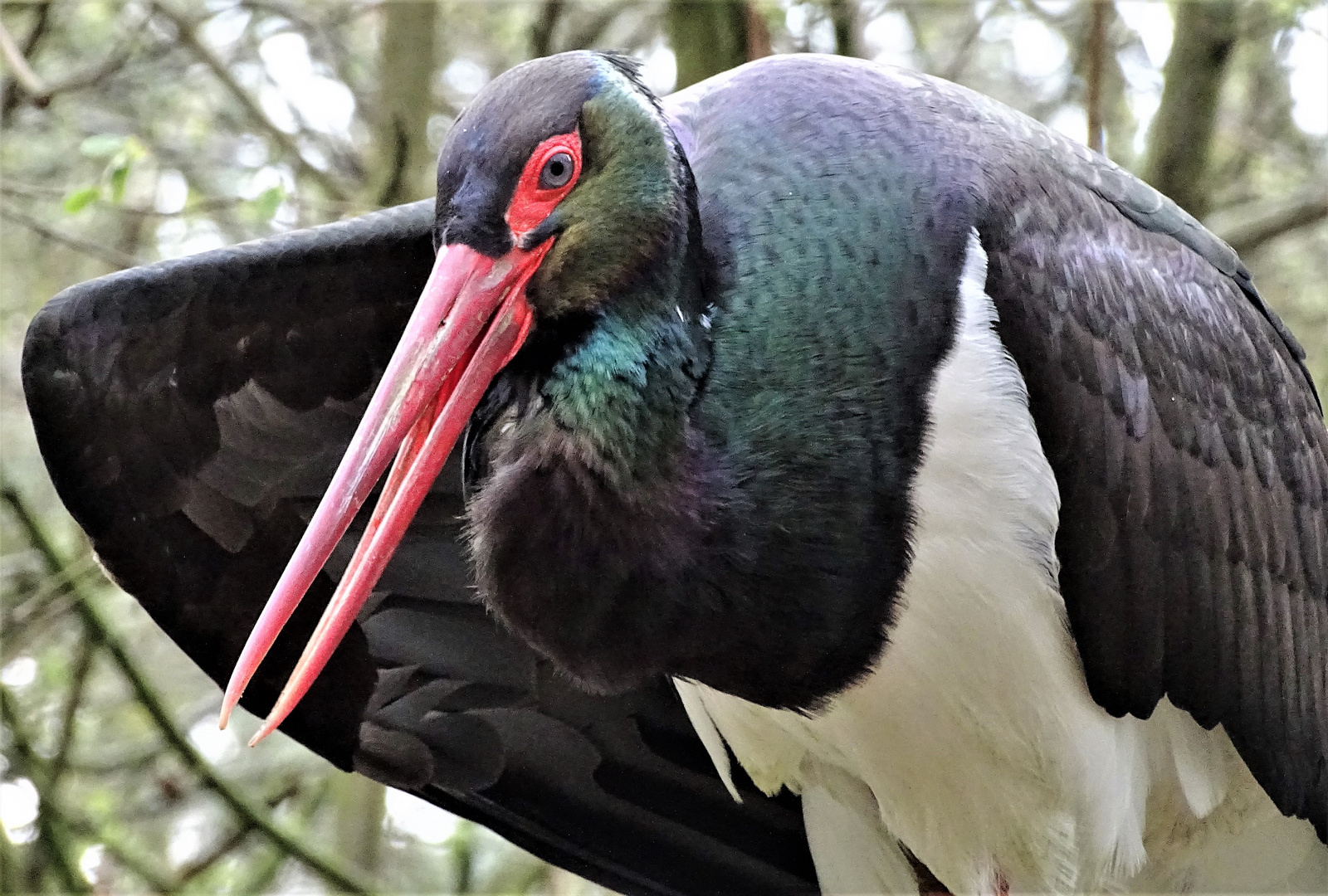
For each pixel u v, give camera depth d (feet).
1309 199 45.24
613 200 21.62
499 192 21.57
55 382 26.02
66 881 41.78
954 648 24.35
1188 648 25.95
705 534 22.21
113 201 39.75
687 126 24.41
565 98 21.58
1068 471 24.54
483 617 28.99
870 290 22.91
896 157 23.66
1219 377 26.32
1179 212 27.55
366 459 21.52
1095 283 24.73
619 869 30.42
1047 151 25.64
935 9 57.16
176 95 55.21
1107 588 25.11
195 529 27.58
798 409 22.52
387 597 28.94
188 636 28.14
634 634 22.65
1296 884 28.76
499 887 49.34
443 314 21.65
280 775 50.75
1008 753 25.73
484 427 23.02
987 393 23.38
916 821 27.09
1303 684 27.43
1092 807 26.27
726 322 22.54
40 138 54.60
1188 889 28.66
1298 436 27.84
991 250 23.77
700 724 28.17
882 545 23.22
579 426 21.95
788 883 30.60
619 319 21.89
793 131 23.70
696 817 30.27
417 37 47.01
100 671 53.21
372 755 29.48
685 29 39.14
